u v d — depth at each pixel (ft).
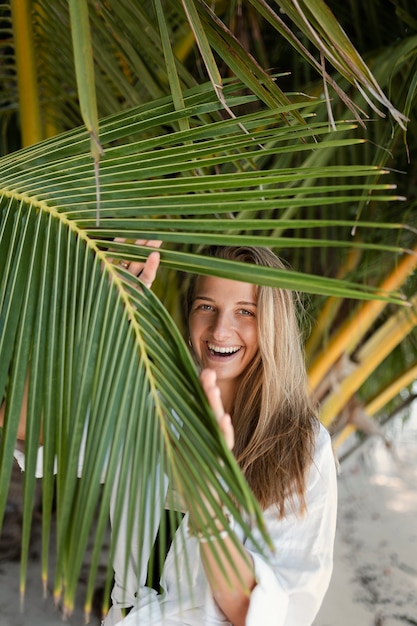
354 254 6.15
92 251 2.17
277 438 3.51
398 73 5.17
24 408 3.11
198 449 1.92
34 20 4.54
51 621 7.31
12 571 8.37
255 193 2.11
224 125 2.39
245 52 2.59
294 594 3.29
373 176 4.48
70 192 2.26
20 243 2.19
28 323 2.08
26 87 4.85
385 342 6.29
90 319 2.08
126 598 3.49
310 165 5.19
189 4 2.25
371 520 10.71
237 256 3.84
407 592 8.39
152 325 2.07
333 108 5.26
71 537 1.84
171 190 2.21
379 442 13.12
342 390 6.34
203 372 2.16
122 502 1.88
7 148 7.14
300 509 3.40
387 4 5.55
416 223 5.83
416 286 6.26
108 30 4.05
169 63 2.49
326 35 2.27
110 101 4.65
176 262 2.14
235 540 1.86
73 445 1.94
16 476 9.93
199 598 3.37
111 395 1.99
